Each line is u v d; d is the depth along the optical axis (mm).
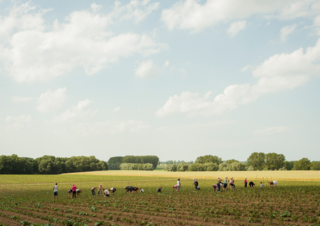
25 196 41719
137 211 24297
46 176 112875
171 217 21062
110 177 105312
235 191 39156
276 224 17562
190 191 42500
